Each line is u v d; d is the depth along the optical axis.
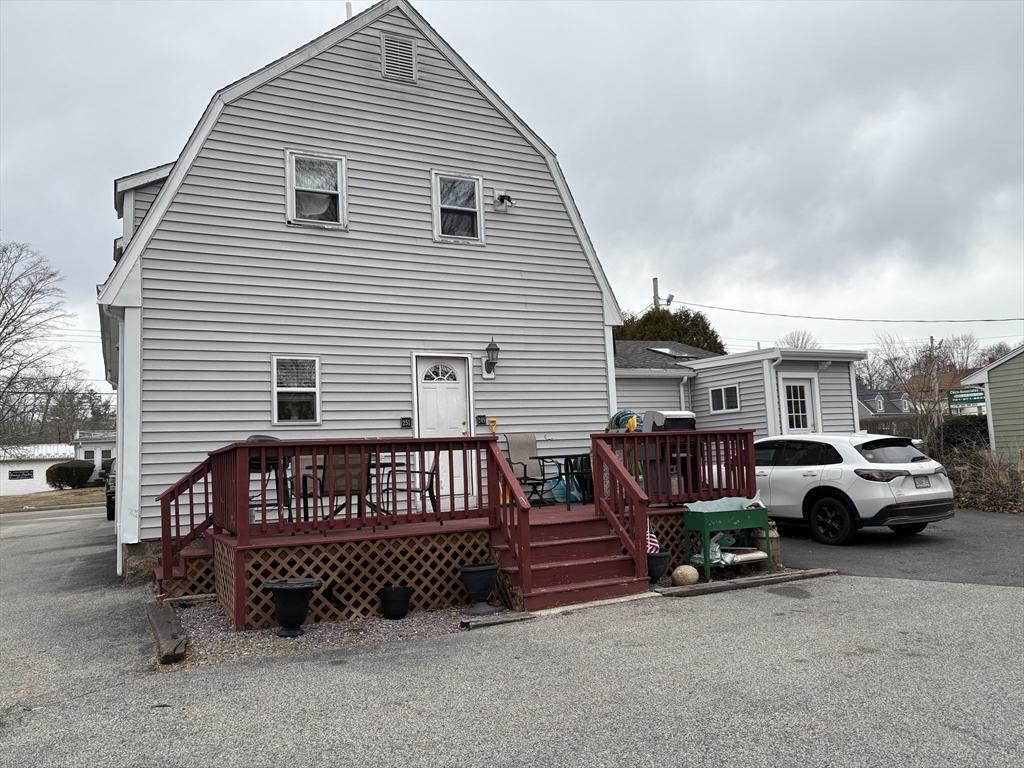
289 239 9.72
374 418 10.05
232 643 5.95
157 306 8.88
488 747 3.62
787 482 10.48
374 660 5.33
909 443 10.24
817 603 6.61
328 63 10.16
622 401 17.67
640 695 4.29
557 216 11.78
